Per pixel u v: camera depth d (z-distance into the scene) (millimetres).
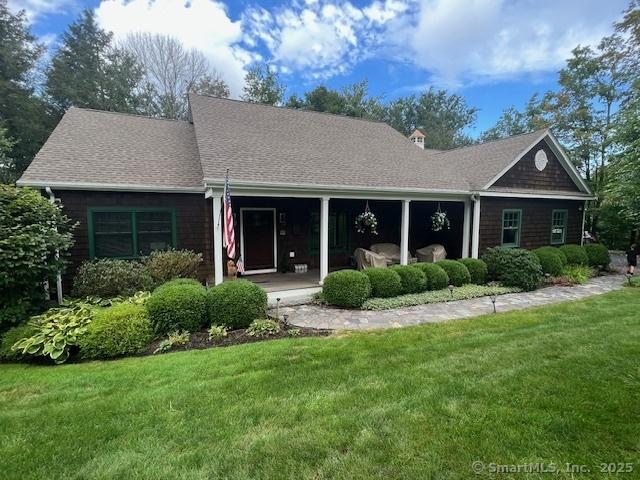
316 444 2529
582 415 2729
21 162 18109
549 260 10555
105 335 4836
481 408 2904
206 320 5805
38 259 5508
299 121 11531
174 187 7984
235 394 3373
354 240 12109
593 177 18078
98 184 7316
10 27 17781
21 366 4629
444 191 10094
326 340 5062
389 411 2926
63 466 2422
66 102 21594
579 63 18469
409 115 35875
